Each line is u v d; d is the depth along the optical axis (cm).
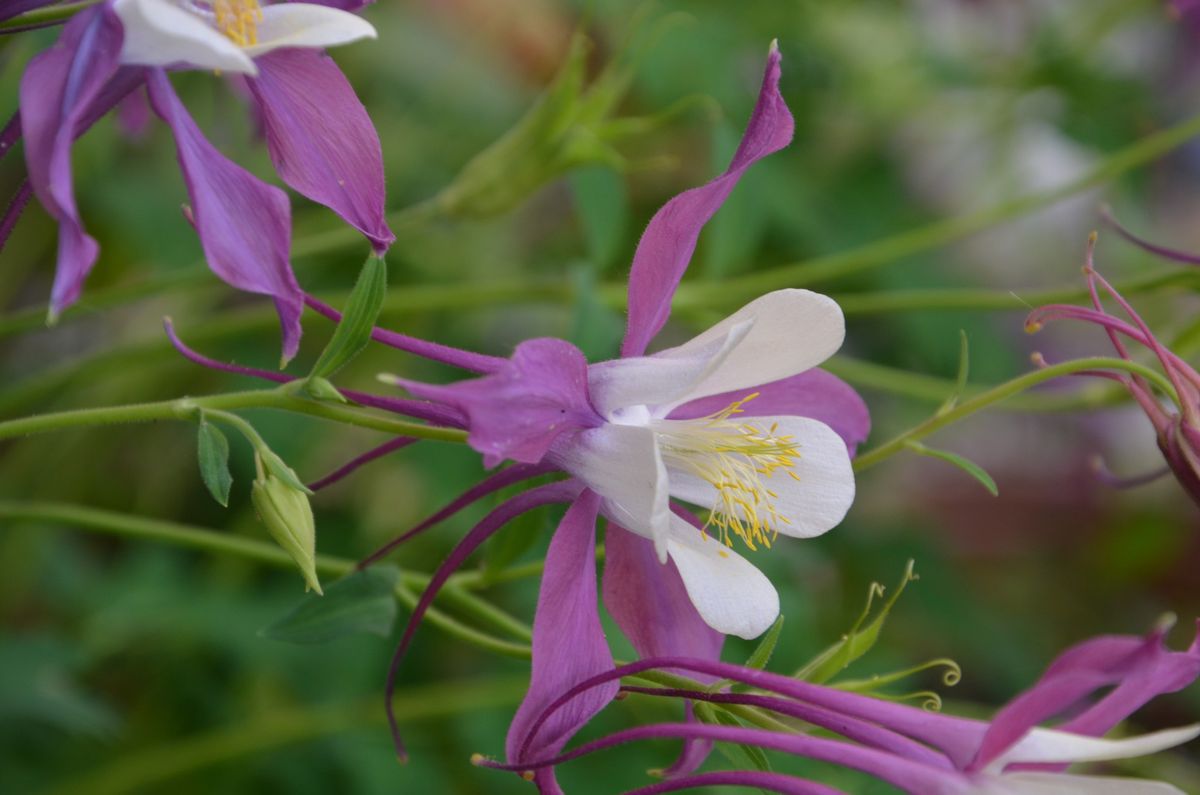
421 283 68
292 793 61
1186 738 42
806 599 59
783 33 68
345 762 60
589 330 53
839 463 46
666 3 65
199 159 43
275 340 64
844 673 65
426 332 64
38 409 64
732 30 66
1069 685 41
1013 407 57
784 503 46
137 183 63
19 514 50
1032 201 59
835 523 46
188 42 42
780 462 46
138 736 62
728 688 46
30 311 53
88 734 61
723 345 43
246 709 62
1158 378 46
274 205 43
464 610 49
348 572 49
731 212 58
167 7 42
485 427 42
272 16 44
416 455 60
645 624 46
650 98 67
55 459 65
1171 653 43
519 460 43
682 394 44
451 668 62
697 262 67
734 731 43
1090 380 64
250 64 42
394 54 67
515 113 69
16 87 53
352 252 65
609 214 57
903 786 42
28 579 63
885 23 70
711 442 46
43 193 41
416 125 68
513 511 45
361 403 45
